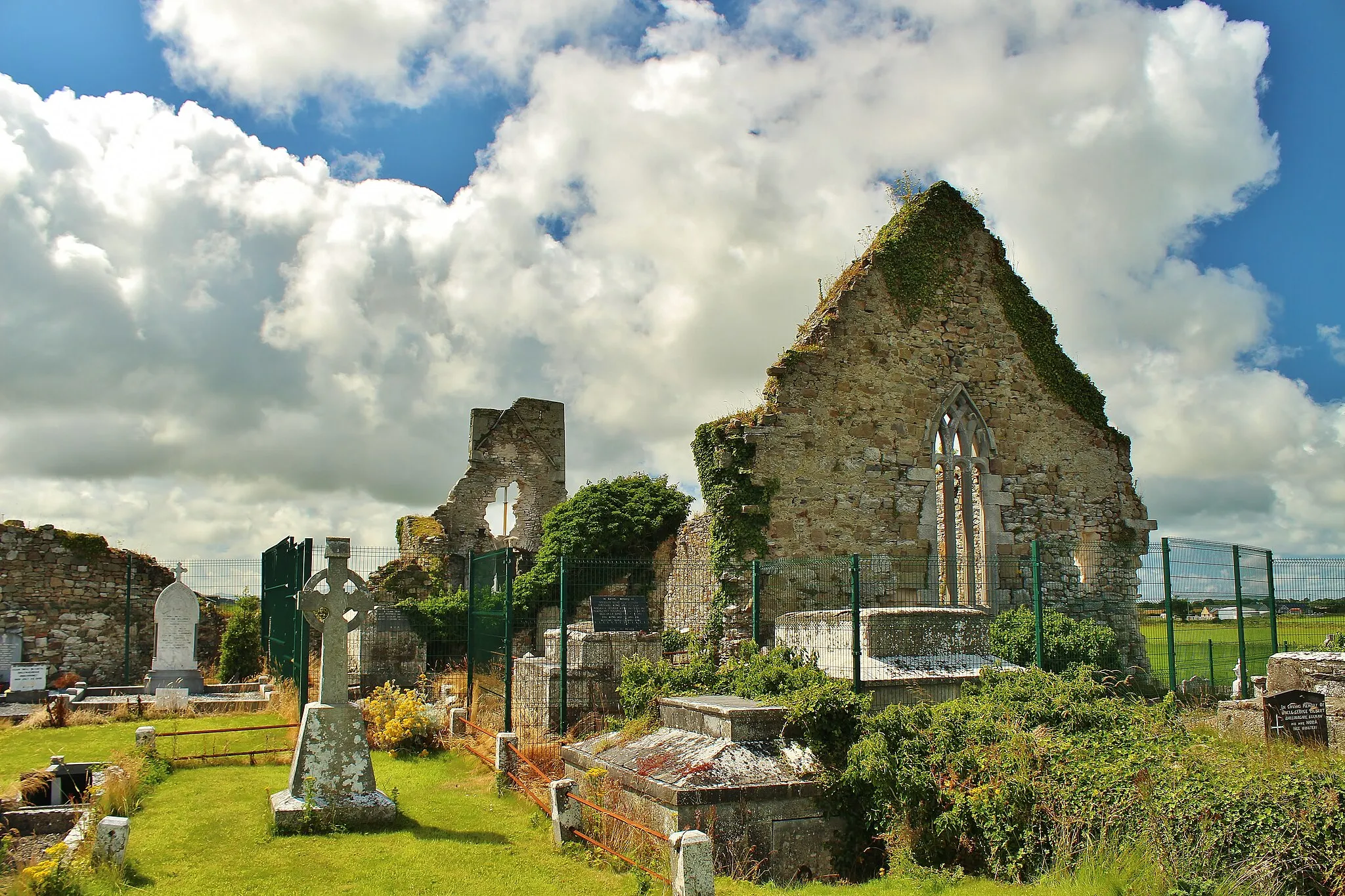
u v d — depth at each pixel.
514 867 8.30
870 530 19.02
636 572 24.72
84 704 17.75
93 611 24.00
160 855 8.44
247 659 22.66
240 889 7.59
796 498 18.30
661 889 7.73
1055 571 21.14
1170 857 7.63
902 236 20.73
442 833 9.40
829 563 18.20
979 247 21.91
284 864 8.23
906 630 13.31
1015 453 21.31
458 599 22.14
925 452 20.08
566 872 8.22
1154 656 18.34
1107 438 22.69
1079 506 21.91
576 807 9.10
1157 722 10.30
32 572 23.45
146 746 12.60
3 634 22.88
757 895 7.89
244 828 9.37
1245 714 12.77
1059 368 22.34
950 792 9.37
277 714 17.02
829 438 18.92
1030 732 10.02
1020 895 7.73
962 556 20.61
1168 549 16.33
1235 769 8.12
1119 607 21.80
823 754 9.94
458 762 13.27
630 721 12.95
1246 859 7.32
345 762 9.73
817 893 8.12
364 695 19.19
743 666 13.78
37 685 20.89
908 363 20.27
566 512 26.53
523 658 16.44
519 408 38.12
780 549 17.89
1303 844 7.19
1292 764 8.23
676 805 8.93
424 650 20.94
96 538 24.33
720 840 8.98
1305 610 18.72
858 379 19.53
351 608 10.16
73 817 9.81
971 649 13.88
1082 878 7.77
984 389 21.19
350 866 8.22
